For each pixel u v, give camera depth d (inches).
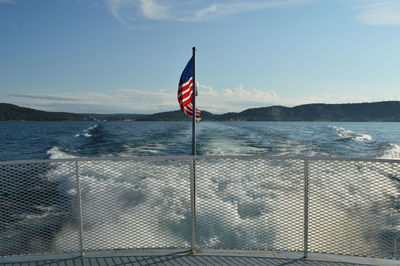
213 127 2299.5
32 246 132.0
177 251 120.3
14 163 103.9
